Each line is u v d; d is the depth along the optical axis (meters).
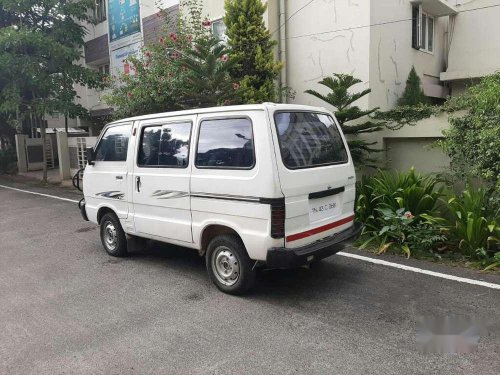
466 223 5.79
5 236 8.16
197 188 4.85
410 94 10.01
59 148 15.77
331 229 4.81
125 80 10.73
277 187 4.16
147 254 6.52
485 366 3.32
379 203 6.69
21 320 4.39
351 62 9.34
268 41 9.84
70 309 4.62
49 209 10.77
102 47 18.94
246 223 4.40
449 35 12.48
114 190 6.06
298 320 4.16
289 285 5.06
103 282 5.40
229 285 4.79
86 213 6.77
